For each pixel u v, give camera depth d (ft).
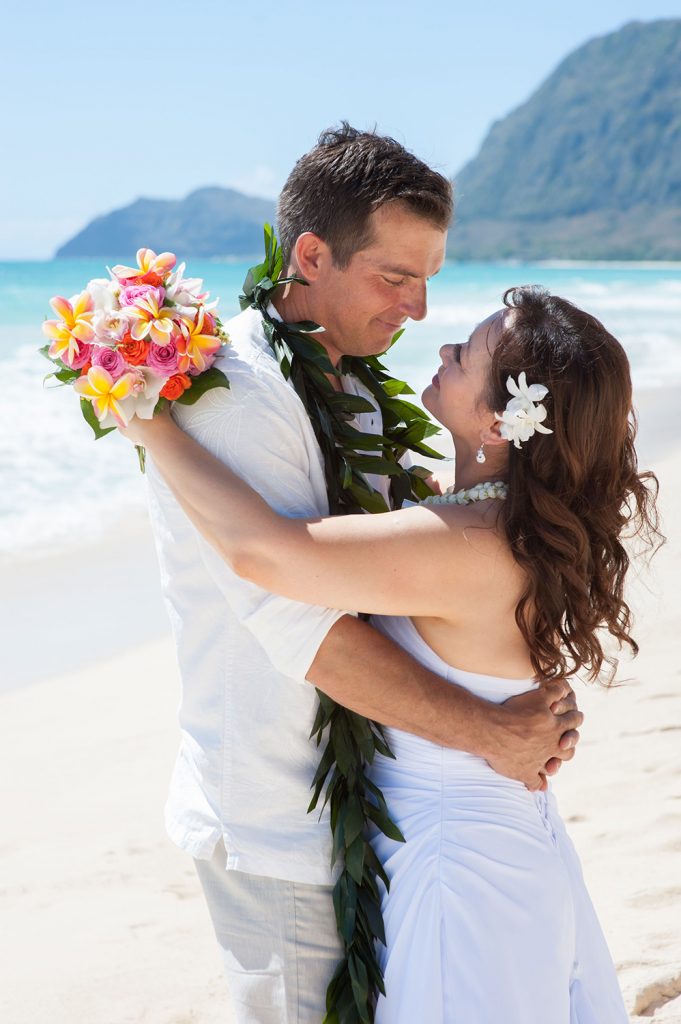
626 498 6.67
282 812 6.43
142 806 14.01
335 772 6.47
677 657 16.72
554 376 6.25
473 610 6.39
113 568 24.25
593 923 6.93
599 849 11.75
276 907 6.44
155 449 6.25
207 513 6.05
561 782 13.30
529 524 6.27
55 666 18.79
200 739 6.57
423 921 6.25
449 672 6.57
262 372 6.30
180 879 12.37
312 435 6.49
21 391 49.47
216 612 6.48
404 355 61.93
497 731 6.47
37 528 27.25
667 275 308.60
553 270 384.06
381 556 6.06
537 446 6.31
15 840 13.20
